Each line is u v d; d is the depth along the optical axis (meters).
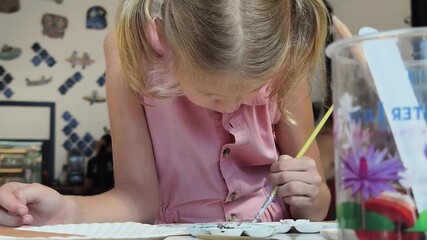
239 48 0.70
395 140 0.36
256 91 0.79
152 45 0.86
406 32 0.37
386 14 2.68
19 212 0.74
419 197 0.36
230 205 1.02
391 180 0.36
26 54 3.01
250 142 1.00
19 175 2.91
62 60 3.04
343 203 0.38
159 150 1.03
